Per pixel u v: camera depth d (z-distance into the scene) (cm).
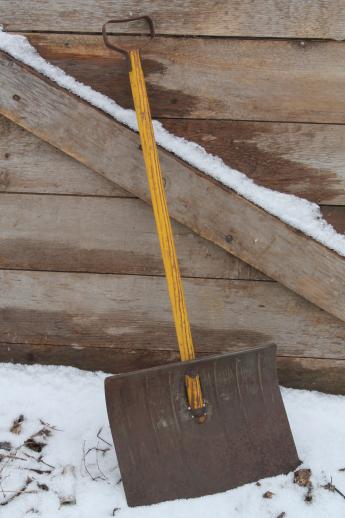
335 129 184
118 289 204
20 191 195
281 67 180
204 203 186
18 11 178
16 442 186
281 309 201
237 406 177
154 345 209
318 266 188
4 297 206
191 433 174
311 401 204
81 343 211
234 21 176
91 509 166
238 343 206
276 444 176
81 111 180
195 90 183
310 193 189
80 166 191
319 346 204
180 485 170
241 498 169
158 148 183
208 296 202
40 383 205
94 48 180
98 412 196
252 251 189
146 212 195
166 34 178
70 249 200
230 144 187
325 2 173
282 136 186
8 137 190
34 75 179
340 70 179
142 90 166
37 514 164
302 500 168
